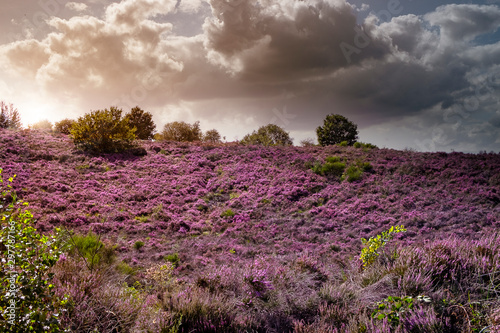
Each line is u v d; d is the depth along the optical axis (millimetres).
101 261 7582
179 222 15078
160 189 18828
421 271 5008
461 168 19734
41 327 2996
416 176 19609
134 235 13422
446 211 15016
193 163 23375
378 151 25125
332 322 4441
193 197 18531
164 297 5027
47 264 3398
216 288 5590
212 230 14836
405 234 12836
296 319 4832
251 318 4727
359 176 20078
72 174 18484
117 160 21906
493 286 4434
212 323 4418
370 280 5500
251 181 20766
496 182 17297
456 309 3928
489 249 5273
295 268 6945
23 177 16609
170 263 9797
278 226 15172
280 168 22609
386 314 3795
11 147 19859
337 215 16109
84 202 15641
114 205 16172
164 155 24516
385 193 17875
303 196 18656
